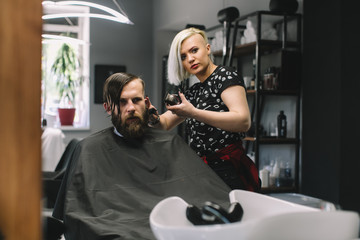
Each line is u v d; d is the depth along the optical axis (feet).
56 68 17.88
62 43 18.10
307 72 12.37
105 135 5.78
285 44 12.52
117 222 4.34
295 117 12.86
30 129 1.87
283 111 13.20
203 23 16.98
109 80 5.94
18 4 1.81
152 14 20.66
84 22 20.01
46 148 12.81
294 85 12.56
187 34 6.39
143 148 5.68
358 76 11.35
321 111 11.84
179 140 5.87
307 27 12.35
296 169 12.67
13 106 1.83
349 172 11.30
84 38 20.04
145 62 20.62
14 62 1.82
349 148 11.31
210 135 6.43
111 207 4.84
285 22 12.49
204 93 6.53
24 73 1.84
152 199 5.02
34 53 1.85
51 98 18.75
